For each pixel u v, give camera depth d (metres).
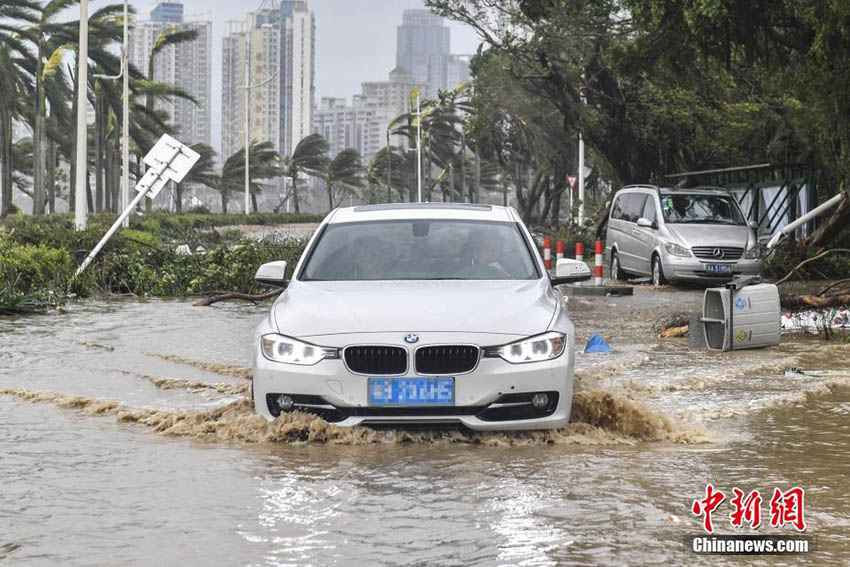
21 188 108.00
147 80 74.12
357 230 9.15
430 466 6.69
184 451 7.15
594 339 12.88
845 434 7.74
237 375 10.65
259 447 7.26
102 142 70.50
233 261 22.98
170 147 21.83
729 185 35.41
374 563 4.78
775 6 23.28
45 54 66.50
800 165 30.08
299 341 7.43
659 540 5.12
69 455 7.04
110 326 15.27
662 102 39.34
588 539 5.14
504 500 5.86
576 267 8.83
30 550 4.99
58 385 9.96
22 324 15.54
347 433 7.34
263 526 5.37
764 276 26.31
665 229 24.59
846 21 21.09
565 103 40.88
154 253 23.41
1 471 6.58
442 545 5.05
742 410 8.73
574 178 49.50
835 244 30.27
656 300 20.86
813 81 23.94
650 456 6.99
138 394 9.49
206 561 4.81
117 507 5.74
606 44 38.19
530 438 7.47
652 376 10.61
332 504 5.79
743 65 33.72
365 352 7.30
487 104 51.31
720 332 12.95
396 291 7.93
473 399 7.22
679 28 23.58
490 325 7.38
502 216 9.43
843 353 12.60
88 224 28.72
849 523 5.42
